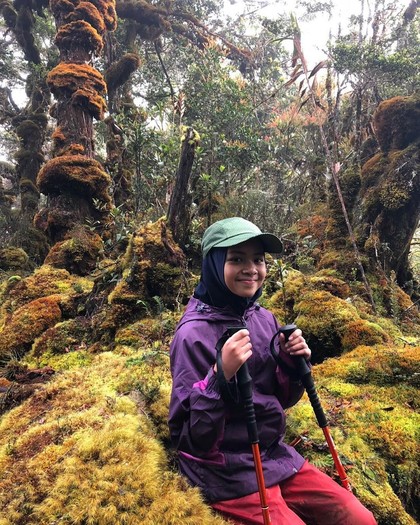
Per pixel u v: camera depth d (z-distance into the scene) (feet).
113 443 5.80
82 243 20.45
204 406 4.93
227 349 4.95
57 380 8.95
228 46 40.06
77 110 24.16
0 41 44.21
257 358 6.06
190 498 5.20
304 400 8.76
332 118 21.88
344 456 7.02
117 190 26.84
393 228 16.21
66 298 15.03
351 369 9.56
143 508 4.97
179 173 14.28
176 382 5.43
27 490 5.22
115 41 37.65
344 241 17.08
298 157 26.73
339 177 17.84
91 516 4.77
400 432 7.66
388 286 15.26
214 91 28.99
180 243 14.76
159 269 13.56
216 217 18.94
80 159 22.71
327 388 9.12
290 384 6.14
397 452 7.35
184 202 14.56
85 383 8.55
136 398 7.72
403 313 14.48
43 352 12.84
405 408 8.36
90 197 23.04
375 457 7.16
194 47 39.55
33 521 4.84
